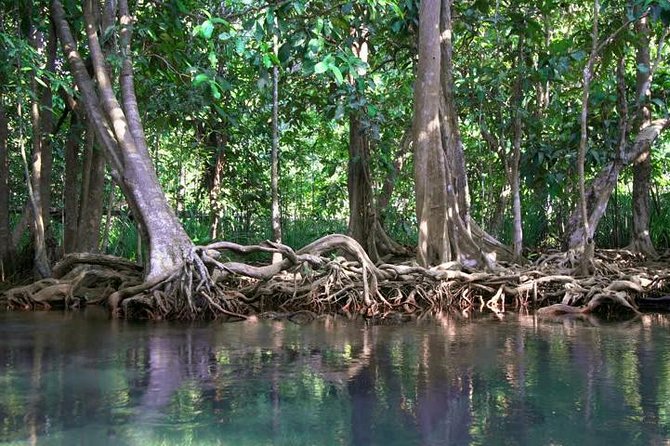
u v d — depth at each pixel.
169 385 3.85
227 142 13.94
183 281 7.44
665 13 8.47
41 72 7.97
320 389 3.77
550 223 14.52
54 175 14.82
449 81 10.05
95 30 8.69
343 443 2.81
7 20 10.39
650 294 8.80
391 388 3.79
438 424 3.08
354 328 6.40
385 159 12.12
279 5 7.93
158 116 11.15
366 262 8.59
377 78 14.84
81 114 10.05
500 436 2.92
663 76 11.74
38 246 9.37
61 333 5.94
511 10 11.16
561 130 12.27
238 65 12.44
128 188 7.98
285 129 16.52
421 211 9.29
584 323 6.87
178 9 9.43
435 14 9.32
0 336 5.77
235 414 3.25
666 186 16.41
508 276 8.77
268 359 4.68
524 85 10.72
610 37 9.05
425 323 6.88
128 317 7.32
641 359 4.68
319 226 15.15
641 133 11.66
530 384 3.90
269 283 8.51
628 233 13.42
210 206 13.71
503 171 14.38
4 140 9.93
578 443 2.81
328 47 9.53
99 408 3.36
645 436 2.92
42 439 2.86
